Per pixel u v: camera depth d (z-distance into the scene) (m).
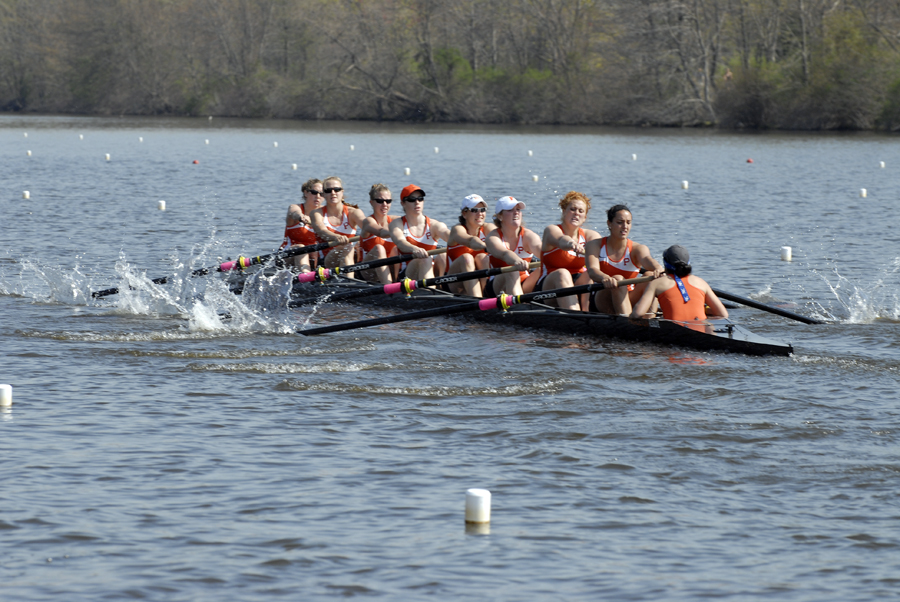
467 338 45.31
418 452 28.75
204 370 38.50
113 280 60.50
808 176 143.50
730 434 30.14
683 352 41.53
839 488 25.83
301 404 33.75
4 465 27.28
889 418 31.70
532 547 22.45
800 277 61.56
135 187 124.31
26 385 35.72
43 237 78.56
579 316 45.16
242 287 57.28
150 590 20.44
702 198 113.56
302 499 25.12
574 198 47.75
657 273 43.44
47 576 20.98
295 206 61.72
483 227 52.34
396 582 20.83
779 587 20.62
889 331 45.38
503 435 30.30
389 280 55.94
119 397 34.34
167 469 27.19
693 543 22.69
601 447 29.08
